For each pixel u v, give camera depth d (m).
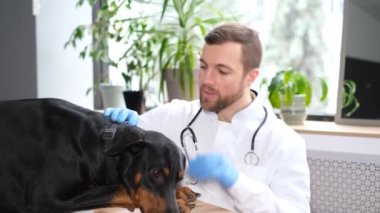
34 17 2.52
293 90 2.13
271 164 1.47
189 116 1.70
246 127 1.55
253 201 1.30
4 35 2.63
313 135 2.02
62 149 1.26
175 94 2.38
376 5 2.04
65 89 2.76
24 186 1.24
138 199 1.27
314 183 2.07
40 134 1.28
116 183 1.33
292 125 2.17
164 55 2.45
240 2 2.54
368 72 2.09
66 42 2.69
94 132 1.31
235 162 1.52
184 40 2.33
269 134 1.51
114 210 1.30
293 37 2.44
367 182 1.92
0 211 1.27
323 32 2.37
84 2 2.82
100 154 1.29
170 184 1.29
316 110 2.43
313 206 2.09
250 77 1.53
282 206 1.32
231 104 1.55
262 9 2.49
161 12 2.47
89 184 1.31
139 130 1.35
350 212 1.98
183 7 2.38
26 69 2.58
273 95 2.18
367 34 2.07
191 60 2.28
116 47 2.80
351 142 1.93
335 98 2.37
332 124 2.19
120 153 1.28
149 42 2.45
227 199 1.53
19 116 1.32
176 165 1.31
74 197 1.26
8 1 2.58
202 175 1.32
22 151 1.26
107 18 2.57
